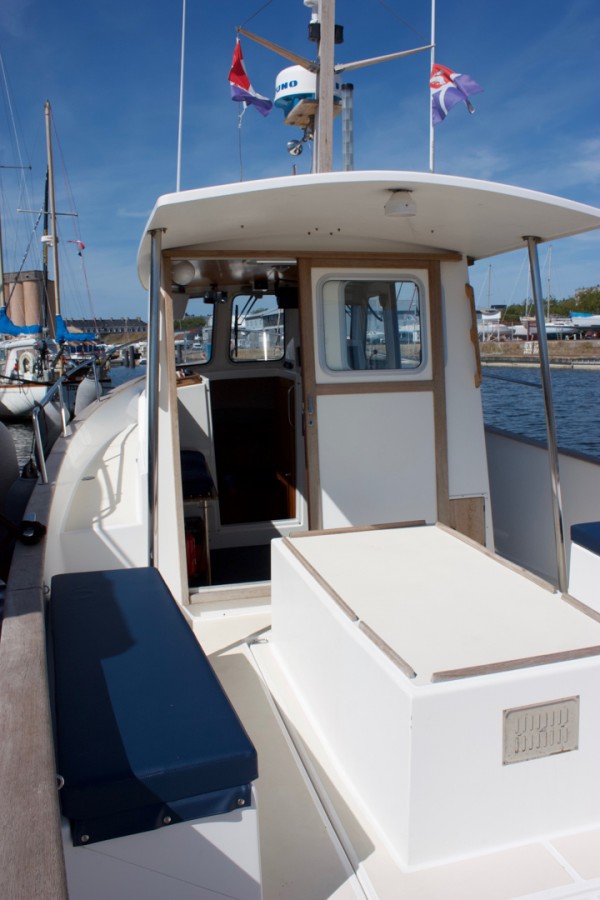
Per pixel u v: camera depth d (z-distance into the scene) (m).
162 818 1.35
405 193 2.55
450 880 1.63
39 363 22.41
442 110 3.67
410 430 3.71
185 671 1.71
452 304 3.73
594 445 6.17
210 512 4.37
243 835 1.41
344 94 3.78
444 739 1.62
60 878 1.03
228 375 5.64
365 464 3.67
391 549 2.60
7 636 1.88
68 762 1.35
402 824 1.67
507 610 2.04
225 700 1.58
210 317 5.55
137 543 3.33
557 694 1.68
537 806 1.72
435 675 1.64
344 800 1.93
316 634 2.24
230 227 3.03
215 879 1.41
